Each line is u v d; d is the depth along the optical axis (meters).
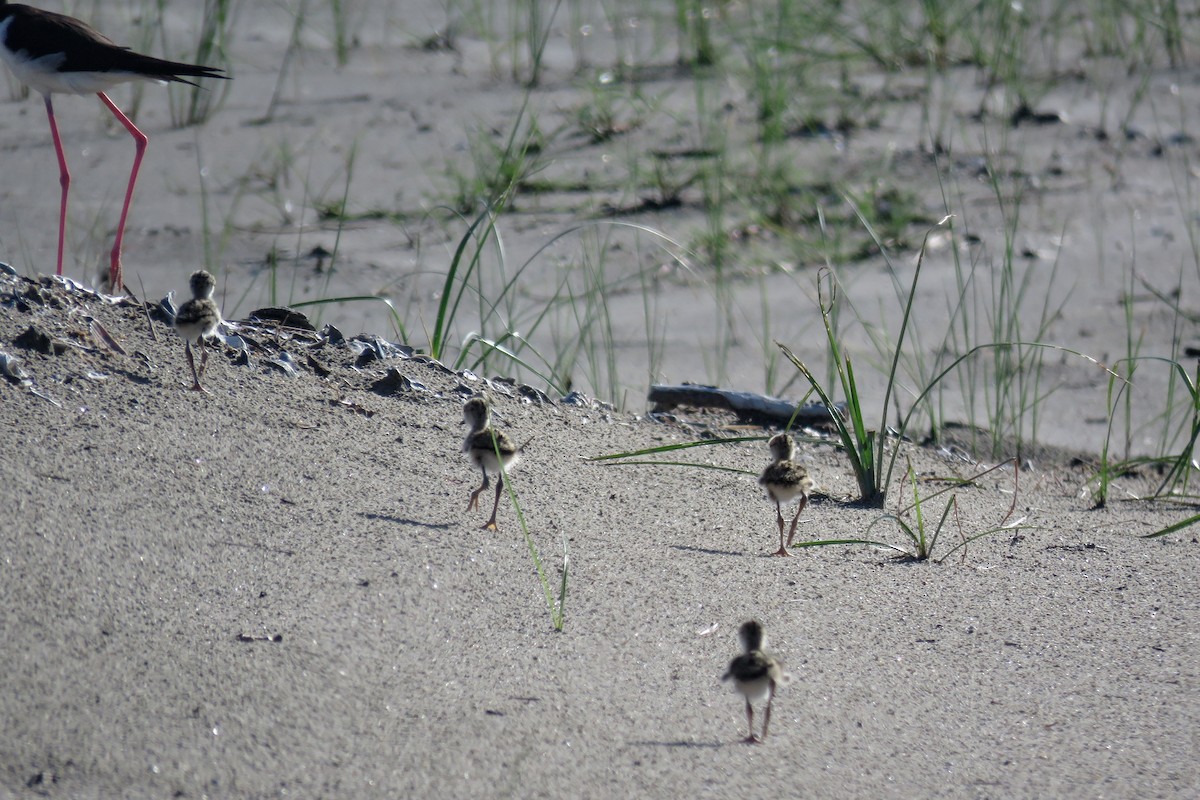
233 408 18.41
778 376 28.58
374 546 15.42
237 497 15.91
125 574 13.67
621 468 19.89
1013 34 48.44
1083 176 39.56
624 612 14.78
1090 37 50.59
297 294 31.42
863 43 48.19
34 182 36.69
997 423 25.02
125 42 45.44
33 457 15.48
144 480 15.67
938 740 12.65
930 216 37.25
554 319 31.11
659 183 38.03
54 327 18.94
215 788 10.85
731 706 12.98
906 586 16.41
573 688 13.00
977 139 42.16
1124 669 14.37
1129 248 35.19
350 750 11.57
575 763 11.73
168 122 41.91
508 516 17.09
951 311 32.16
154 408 17.64
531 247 34.97
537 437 20.53
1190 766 12.37
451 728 12.05
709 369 28.66
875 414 26.62
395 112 43.41
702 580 15.91
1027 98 45.03
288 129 41.72
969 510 20.16
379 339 22.48
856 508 19.66
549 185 38.50
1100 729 13.02
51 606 12.83
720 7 51.47
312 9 52.81
